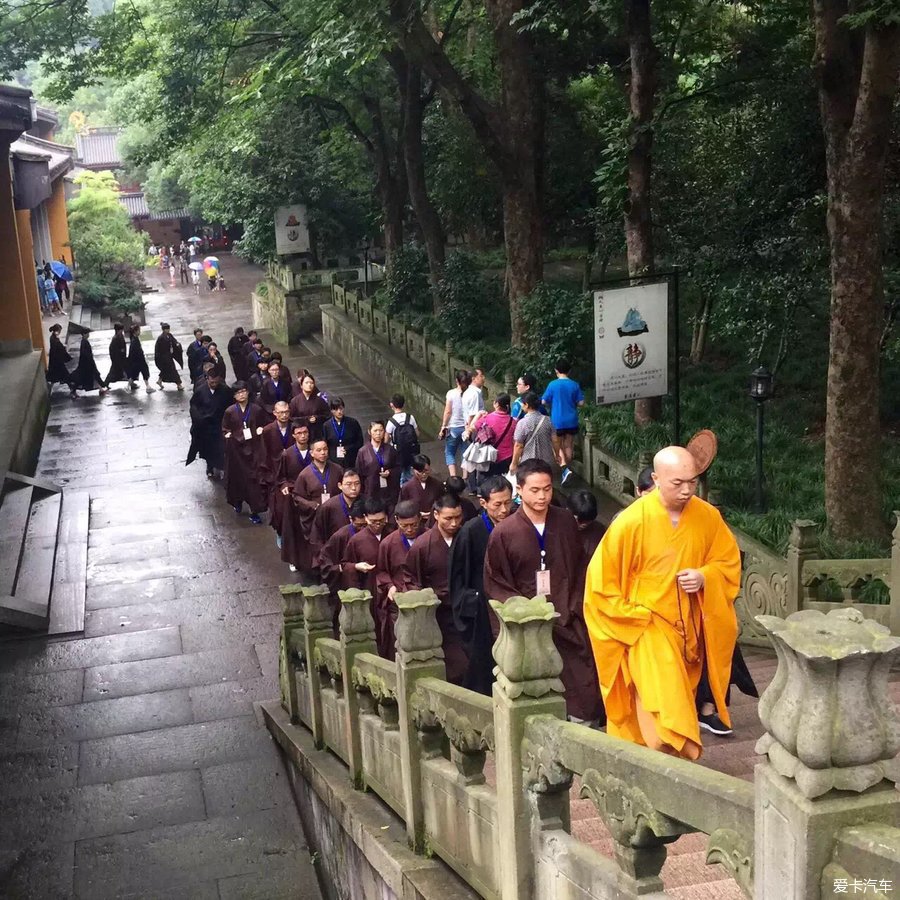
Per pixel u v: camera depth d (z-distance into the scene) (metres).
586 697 6.45
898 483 12.52
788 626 2.60
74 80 24.25
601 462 14.64
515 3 16.95
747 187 16.23
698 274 16.48
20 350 24.95
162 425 22.30
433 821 5.50
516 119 17.53
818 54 9.98
